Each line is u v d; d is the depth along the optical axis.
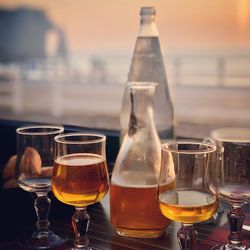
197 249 0.66
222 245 0.67
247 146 0.65
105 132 1.02
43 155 0.71
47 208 0.73
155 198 0.68
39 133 0.71
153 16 0.86
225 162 0.66
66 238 0.71
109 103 4.56
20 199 0.78
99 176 0.65
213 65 4.38
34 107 4.45
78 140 0.70
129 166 0.70
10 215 0.78
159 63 0.87
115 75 5.26
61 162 0.65
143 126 0.71
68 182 0.63
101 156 0.67
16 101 4.79
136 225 0.69
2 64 5.41
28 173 0.71
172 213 0.61
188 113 3.71
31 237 0.71
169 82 0.89
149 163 0.70
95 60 5.24
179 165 0.62
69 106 4.48
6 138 1.09
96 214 0.79
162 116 0.88
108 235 0.71
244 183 0.65
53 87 4.74
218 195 0.62
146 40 0.87
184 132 2.77
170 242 0.68
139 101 0.71
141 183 0.69
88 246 0.67
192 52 4.42
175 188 0.62
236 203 0.67
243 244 0.67
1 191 0.79
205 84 4.44
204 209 0.60
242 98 4.31
